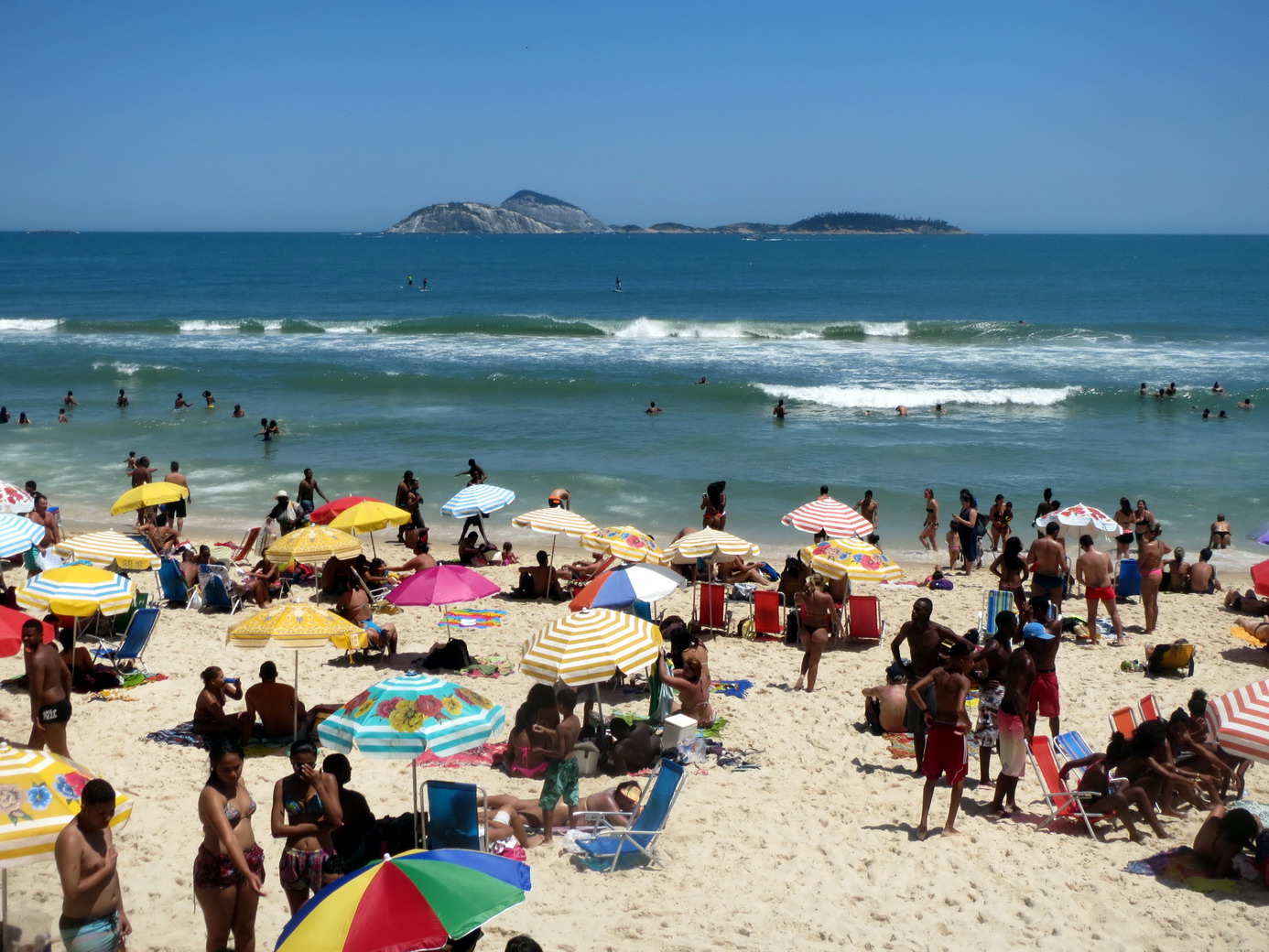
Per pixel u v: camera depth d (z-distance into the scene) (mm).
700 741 10414
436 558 19719
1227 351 47375
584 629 9531
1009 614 9805
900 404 35344
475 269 129875
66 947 5766
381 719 7547
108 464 26953
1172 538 21656
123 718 10961
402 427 31750
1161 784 8938
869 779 9867
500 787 9422
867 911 7434
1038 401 35188
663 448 29266
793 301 79562
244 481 25531
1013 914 7371
